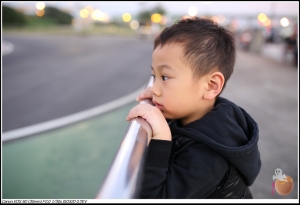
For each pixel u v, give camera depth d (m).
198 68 1.02
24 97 6.13
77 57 13.16
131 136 0.64
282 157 3.00
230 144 0.97
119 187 0.48
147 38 28.11
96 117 4.73
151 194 0.88
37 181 2.69
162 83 1.04
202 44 1.03
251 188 2.42
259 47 14.77
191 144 0.97
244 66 9.95
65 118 4.69
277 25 19.67
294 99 5.55
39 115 4.88
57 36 27.91
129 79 8.36
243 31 18.25
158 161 0.89
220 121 1.00
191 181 0.90
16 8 36.53
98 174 2.84
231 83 7.00
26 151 3.36
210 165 0.93
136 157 0.56
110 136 3.86
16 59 12.02
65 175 2.80
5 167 2.96
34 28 36.22
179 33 1.04
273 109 4.89
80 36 29.19
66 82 7.77
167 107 1.04
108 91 6.79
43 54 13.84
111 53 14.87
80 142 3.64
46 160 3.13
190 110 1.06
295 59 10.29
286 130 3.84
